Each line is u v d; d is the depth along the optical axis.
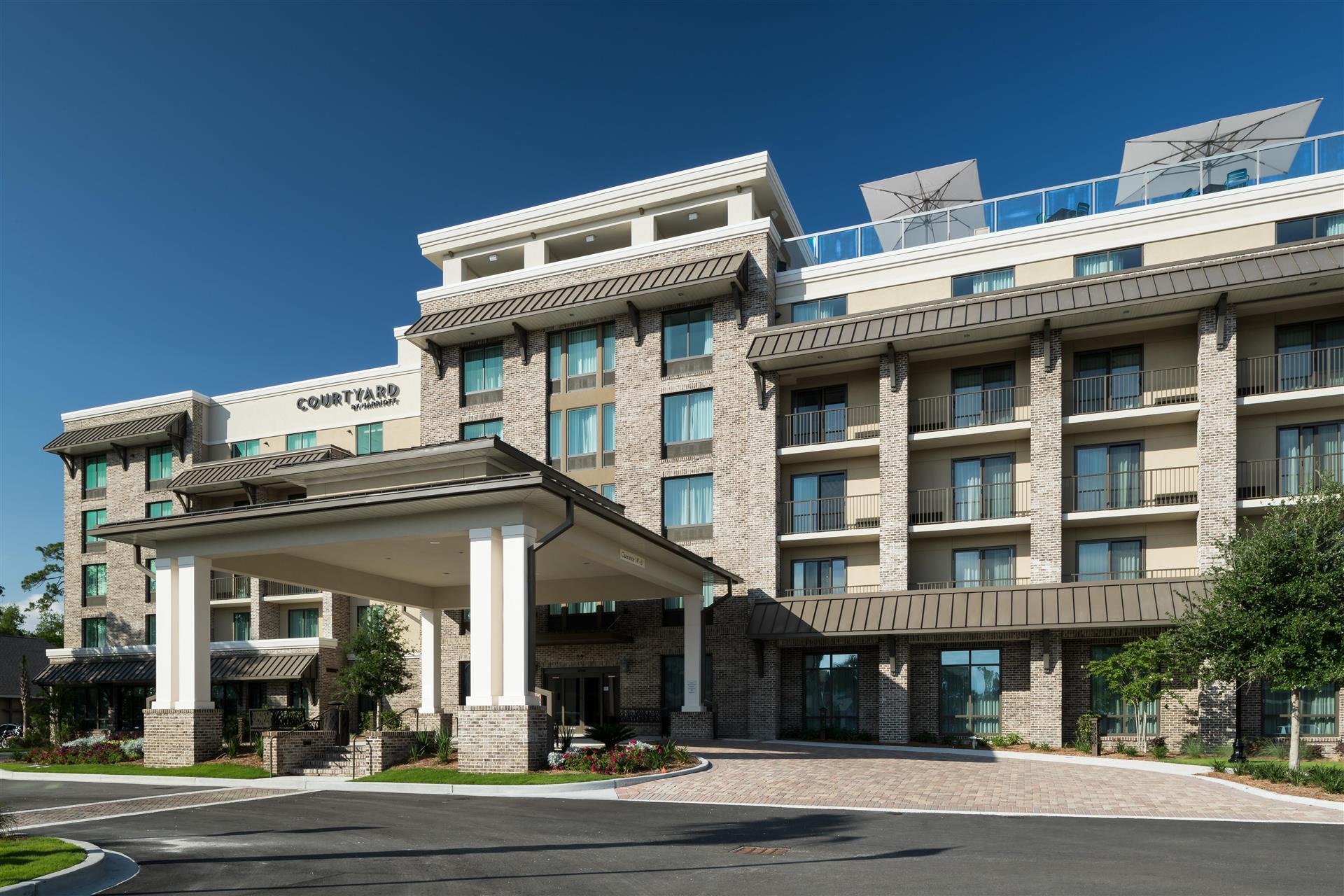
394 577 29.22
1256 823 14.35
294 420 45.03
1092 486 28.88
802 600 30.31
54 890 9.76
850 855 11.80
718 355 33.41
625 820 14.60
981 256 31.69
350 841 12.84
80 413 48.94
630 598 30.36
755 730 30.62
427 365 38.47
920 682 29.58
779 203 37.19
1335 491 20.22
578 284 35.41
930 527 29.58
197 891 9.88
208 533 23.75
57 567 66.69
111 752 25.33
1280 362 26.84
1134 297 26.52
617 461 34.44
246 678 39.06
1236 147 29.73
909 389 31.25
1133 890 9.80
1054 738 26.83
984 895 9.56
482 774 19.17
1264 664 18.98
